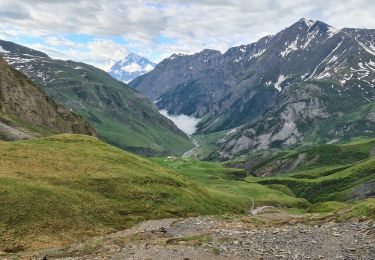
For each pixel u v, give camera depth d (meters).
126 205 79.75
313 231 50.62
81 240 58.56
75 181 81.44
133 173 97.88
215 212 98.50
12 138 154.50
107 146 118.69
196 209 92.50
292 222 61.03
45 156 91.94
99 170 92.50
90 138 121.75
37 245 54.84
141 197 85.62
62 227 61.44
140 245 45.06
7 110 195.50
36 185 71.38
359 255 39.09
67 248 50.31
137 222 73.81
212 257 39.81
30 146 97.81
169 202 89.44
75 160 95.00
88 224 65.31
